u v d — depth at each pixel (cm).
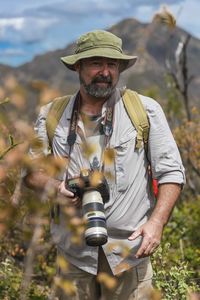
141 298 495
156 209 482
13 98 214
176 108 1562
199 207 1075
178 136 1395
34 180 300
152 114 494
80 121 493
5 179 256
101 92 483
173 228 992
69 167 483
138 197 486
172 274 614
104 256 490
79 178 438
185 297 598
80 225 279
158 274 623
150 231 471
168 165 489
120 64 501
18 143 262
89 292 498
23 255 756
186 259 828
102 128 487
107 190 447
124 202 479
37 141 247
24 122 234
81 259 486
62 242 468
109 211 476
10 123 229
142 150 493
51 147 497
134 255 484
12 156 248
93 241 430
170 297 600
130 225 483
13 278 695
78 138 488
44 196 253
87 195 436
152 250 473
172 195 485
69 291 275
